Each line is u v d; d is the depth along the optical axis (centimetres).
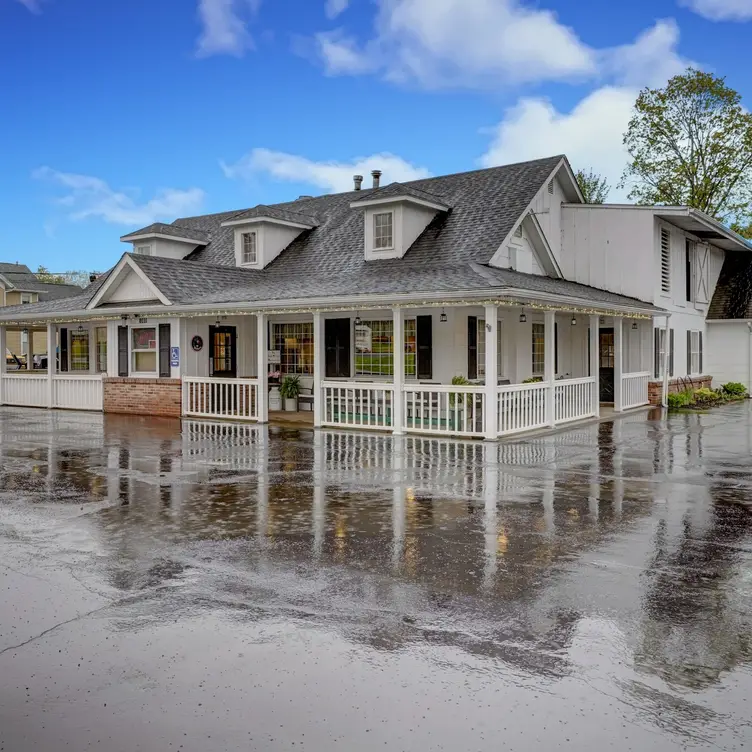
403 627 462
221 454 1199
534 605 498
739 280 2627
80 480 969
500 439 1366
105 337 2188
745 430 1506
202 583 548
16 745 337
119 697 379
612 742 334
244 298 1656
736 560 599
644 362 2052
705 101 3384
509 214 1805
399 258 1812
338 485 932
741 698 373
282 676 399
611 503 816
